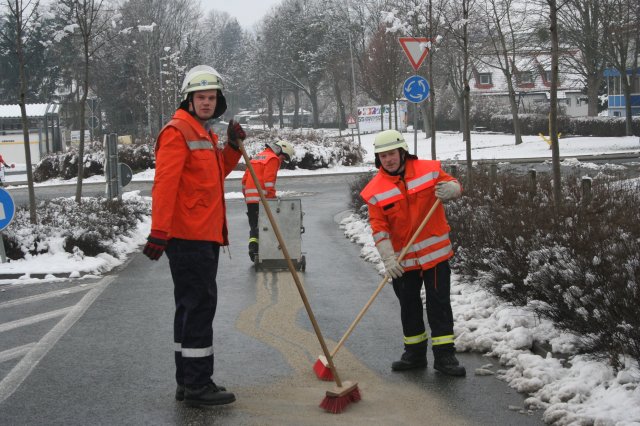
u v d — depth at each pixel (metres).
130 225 15.19
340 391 5.22
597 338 5.75
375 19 66.44
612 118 47.91
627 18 42.09
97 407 5.43
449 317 6.05
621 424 4.47
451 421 4.98
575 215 9.02
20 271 10.73
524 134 56.62
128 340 7.31
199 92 5.41
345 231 15.12
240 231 15.80
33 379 6.12
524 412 5.11
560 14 42.44
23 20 14.54
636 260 6.28
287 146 11.64
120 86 66.62
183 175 5.33
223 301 9.03
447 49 47.38
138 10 55.06
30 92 63.62
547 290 6.74
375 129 70.69
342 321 7.94
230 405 5.40
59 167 35.81
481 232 9.31
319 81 90.50
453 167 16.09
